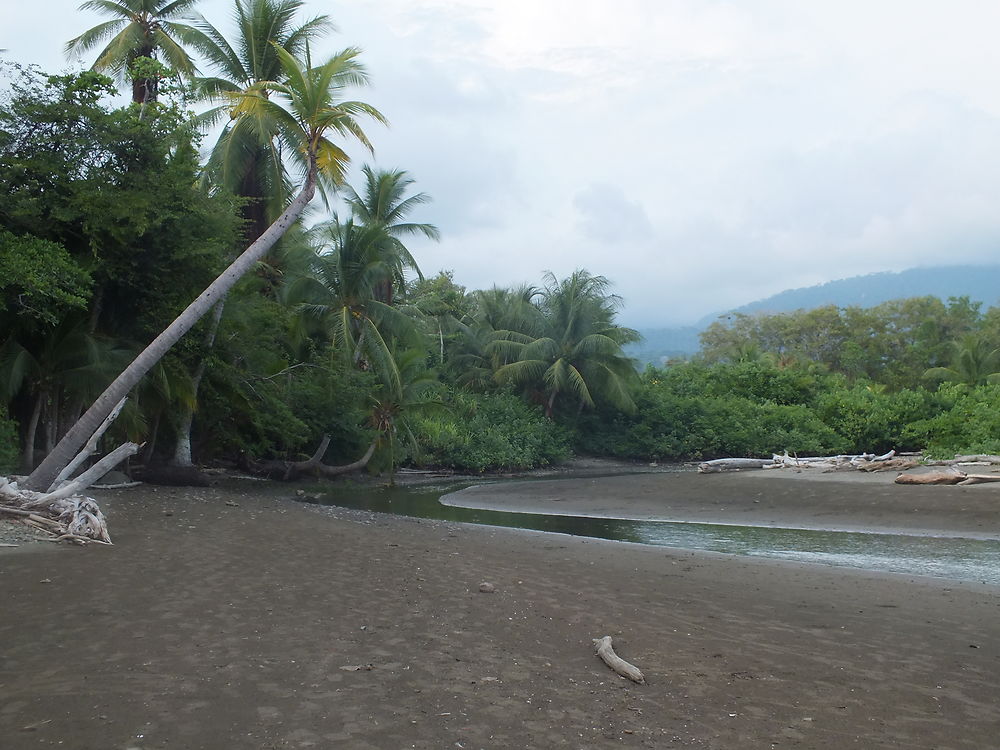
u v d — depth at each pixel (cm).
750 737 454
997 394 3328
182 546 978
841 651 652
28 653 527
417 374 3189
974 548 1364
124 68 2331
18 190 1462
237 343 2105
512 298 4594
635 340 4438
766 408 4375
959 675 594
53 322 1415
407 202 3462
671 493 2288
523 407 4094
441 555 1054
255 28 2473
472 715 462
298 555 972
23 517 982
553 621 704
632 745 432
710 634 692
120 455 1105
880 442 4188
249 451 2434
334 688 490
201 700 457
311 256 2844
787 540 1488
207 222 1727
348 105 1418
